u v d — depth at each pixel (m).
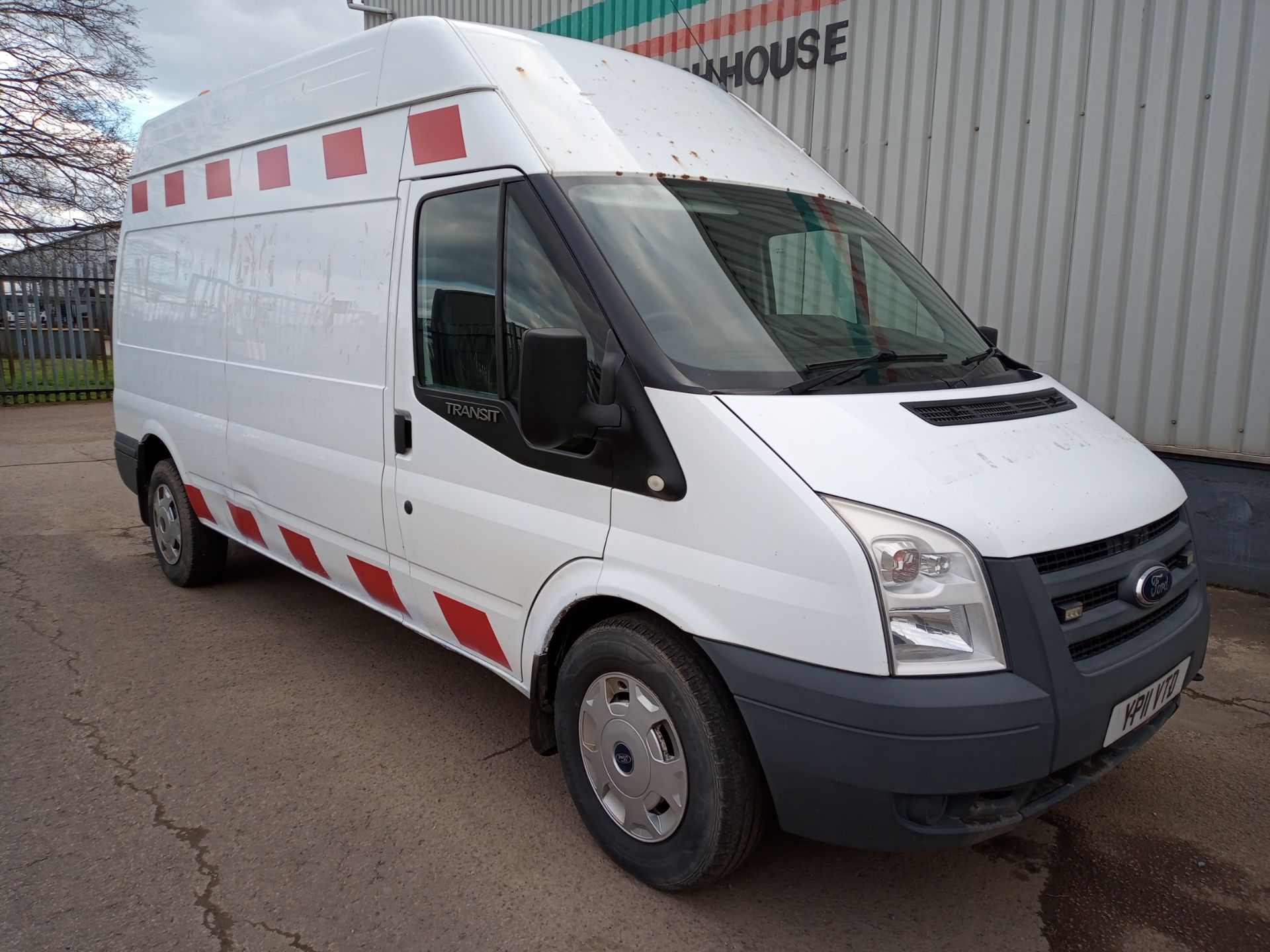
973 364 3.39
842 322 3.29
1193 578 3.02
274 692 4.28
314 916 2.75
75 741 3.78
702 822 2.66
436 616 3.61
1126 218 5.86
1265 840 3.22
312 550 4.29
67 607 5.37
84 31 19.14
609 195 3.05
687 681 2.63
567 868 3.00
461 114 3.29
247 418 4.60
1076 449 2.89
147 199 5.66
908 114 6.84
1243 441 5.57
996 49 6.31
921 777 2.28
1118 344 5.99
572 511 2.93
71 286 15.05
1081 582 2.48
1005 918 2.81
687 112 3.64
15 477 9.07
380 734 3.88
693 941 2.68
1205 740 3.90
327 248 3.96
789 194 3.58
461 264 3.29
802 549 2.38
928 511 2.37
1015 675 2.35
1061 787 2.56
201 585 5.72
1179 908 2.87
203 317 4.94
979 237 6.56
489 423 3.18
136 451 5.84
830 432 2.54
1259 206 5.35
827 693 2.34
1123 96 5.79
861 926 2.77
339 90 3.90
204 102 5.00
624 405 2.73
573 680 2.99
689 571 2.59
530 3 9.88
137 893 2.84
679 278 2.96
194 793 3.41
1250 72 5.30
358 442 3.83
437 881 2.92
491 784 3.51
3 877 2.90
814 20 7.34
